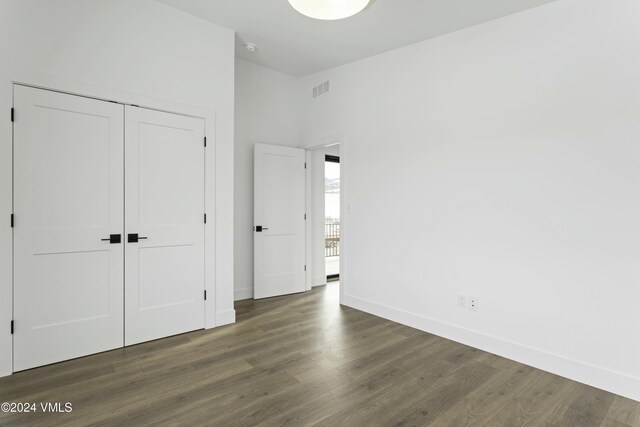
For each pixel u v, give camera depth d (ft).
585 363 7.68
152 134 9.55
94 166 8.65
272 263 14.60
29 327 7.87
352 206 13.15
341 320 11.67
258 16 10.14
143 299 9.52
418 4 8.86
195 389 7.14
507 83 8.93
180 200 10.10
